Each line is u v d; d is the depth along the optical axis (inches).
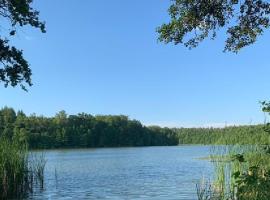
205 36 609.0
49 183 1523.1
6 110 4916.3
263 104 521.0
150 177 1820.9
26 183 1138.0
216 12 588.1
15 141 1152.2
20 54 754.2
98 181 1648.6
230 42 610.9
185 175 1857.8
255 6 580.4
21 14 722.2
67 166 2645.2
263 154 671.8
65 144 6663.4
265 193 448.5
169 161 3174.2
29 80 768.9
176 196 1143.0
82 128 7106.3
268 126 530.0
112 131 7696.9
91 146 7268.7
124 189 1359.5
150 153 4950.8
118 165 2775.6
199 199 800.9
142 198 1130.0
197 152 5083.7
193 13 593.0
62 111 6968.5
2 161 1040.8
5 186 1028.5
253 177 460.8
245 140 807.1
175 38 612.7
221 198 738.8
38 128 5954.7
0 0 711.7
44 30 759.1
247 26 592.7
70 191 1295.5
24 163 1133.1
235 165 780.0
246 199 459.2
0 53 736.3
